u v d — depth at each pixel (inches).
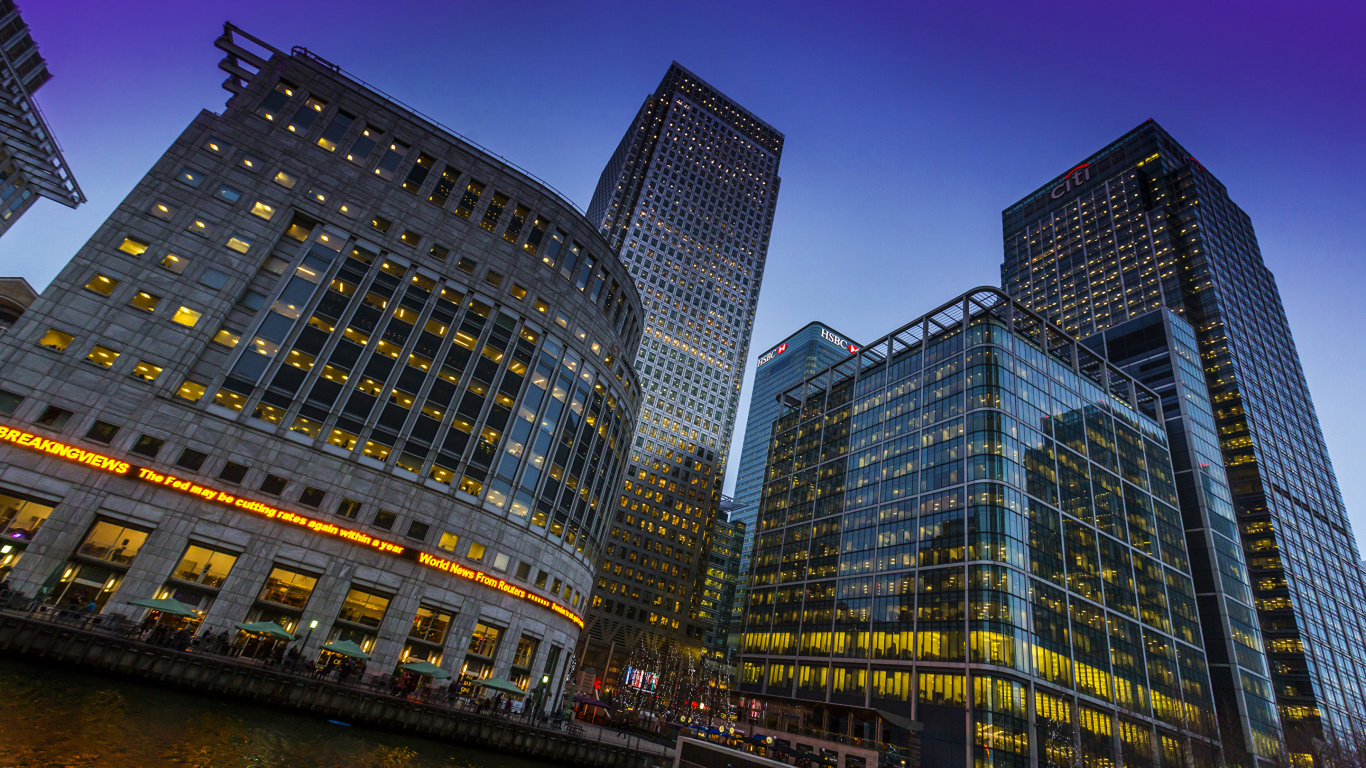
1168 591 4170.8
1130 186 7805.1
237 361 2220.7
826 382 5561.0
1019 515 3531.0
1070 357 4763.8
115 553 1908.2
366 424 2359.7
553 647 2792.8
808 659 4111.7
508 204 2977.4
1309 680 4638.3
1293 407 6594.5
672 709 4384.8
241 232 2365.9
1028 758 2982.3
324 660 2071.9
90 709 1200.2
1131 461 4520.2
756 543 5290.4
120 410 2020.2
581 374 3031.5
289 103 2645.2
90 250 2146.9
